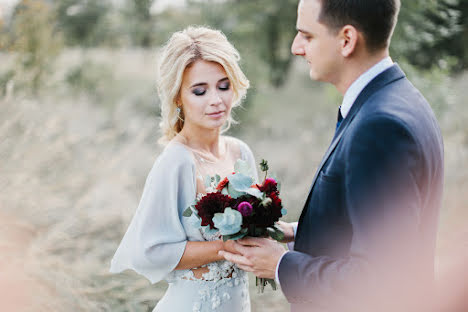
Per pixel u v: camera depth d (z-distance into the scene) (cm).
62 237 335
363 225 135
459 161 567
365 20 149
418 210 134
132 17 1424
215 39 202
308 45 162
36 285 287
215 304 198
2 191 354
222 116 202
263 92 1086
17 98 449
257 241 171
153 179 197
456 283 117
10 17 789
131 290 326
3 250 298
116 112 739
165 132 216
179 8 1146
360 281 134
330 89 809
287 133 858
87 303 302
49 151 415
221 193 181
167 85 204
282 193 555
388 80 152
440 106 679
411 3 718
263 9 1146
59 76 805
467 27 841
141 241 192
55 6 1187
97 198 400
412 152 136
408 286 132
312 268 147
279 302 362
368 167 136
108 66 1113
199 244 191
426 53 818
